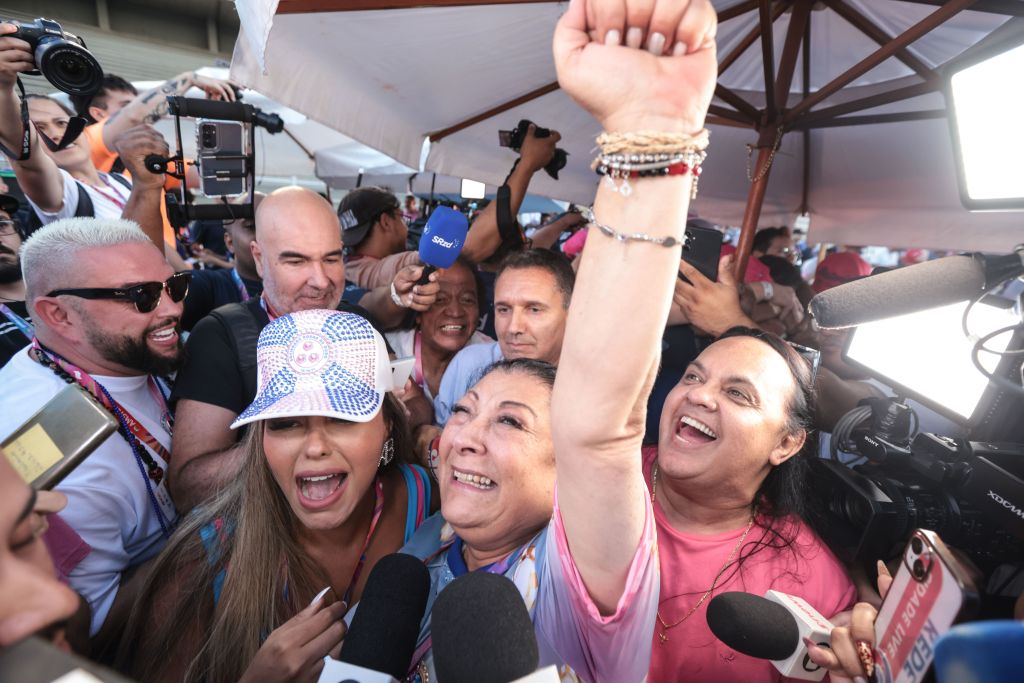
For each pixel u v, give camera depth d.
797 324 2.71
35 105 2.85
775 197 4.42
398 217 3.60
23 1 10.25
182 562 1.38
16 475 0.47
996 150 1.49
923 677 0.72
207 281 3.13
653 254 0.66
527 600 1.01
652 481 1.71
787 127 2.71
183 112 2.40
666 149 0.62
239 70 2.18
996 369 1.10
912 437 1.71
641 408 0.77
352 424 1.34
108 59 11.42
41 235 1.70
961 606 0.68
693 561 1.50
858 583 1.48
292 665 1.04
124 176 3.60
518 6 2.12
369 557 1.48
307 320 1.41
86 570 1.52
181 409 1.96
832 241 4.39
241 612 1.28
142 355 1.77
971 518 1.42
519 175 2.87
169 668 1.30
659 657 1.45
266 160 7.73
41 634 0.41
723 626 1.05
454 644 0.72
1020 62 1.38
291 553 1.37
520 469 1.09
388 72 2.55
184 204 2.49
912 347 1.75
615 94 0.63
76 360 1.73
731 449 1.43
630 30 0.63
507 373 1.21
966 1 1.95
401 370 1.78
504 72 2.69
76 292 1.64
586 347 0.71
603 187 0.67
